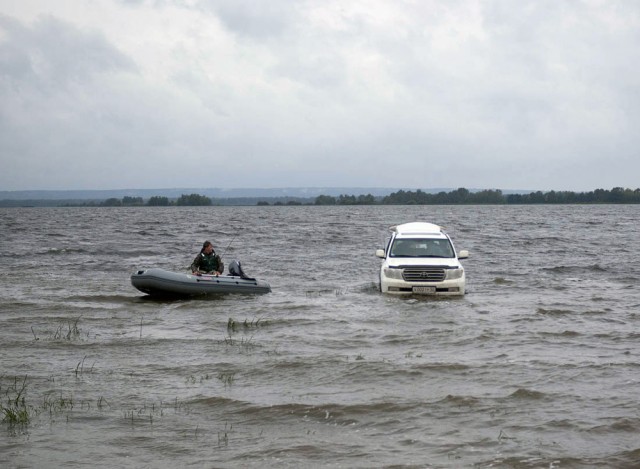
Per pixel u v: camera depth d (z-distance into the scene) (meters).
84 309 16.42
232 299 18.16
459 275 18.38
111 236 49.88
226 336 13.15
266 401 8.84
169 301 17.86
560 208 186.62
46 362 10.96
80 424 8.00
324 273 25.33
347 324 14.37
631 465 6.71
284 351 11.74
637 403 8.65
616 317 15.32
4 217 102.75
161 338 12.89
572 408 8.47
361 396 9.05
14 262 29.64
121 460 6.95
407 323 14.45
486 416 8.20
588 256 32.75
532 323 14.45
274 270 26.36
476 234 51.50
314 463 6.85
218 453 7.14
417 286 18.33
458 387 9.44
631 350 11.83
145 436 7.62
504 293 19.47
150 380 9.88
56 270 26.34
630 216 102.50
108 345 12.25
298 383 9.71
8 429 7.80
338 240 44.78
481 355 11.40
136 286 18.30
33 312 15.93
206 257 19.53
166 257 32.41
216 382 9.78
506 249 36.91
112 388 9.46
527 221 81.12
